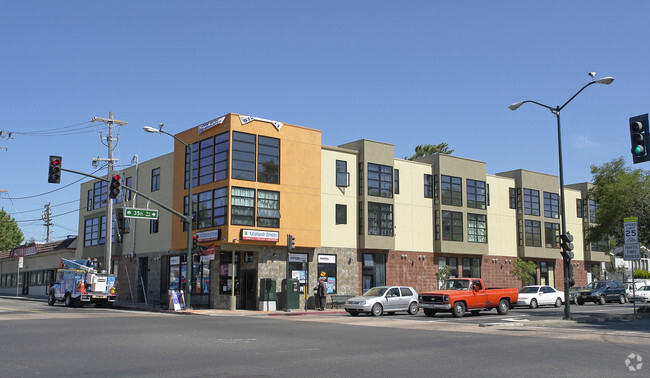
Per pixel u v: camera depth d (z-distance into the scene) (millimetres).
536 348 14406
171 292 32125
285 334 17828
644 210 38969
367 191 39188
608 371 10898
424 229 42469
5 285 66500
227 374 10250
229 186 33500
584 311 32156
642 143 18516
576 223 53438
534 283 49406
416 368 11102
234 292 35250
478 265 45875
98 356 12500
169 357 12391
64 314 26578
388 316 28250
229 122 34250
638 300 45219
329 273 37312
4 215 72188
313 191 36938
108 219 38531
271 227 34781
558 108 25641
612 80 23578
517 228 48938
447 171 44062
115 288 36594
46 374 10219
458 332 18891
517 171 49844
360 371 10680
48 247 57781
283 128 36219
